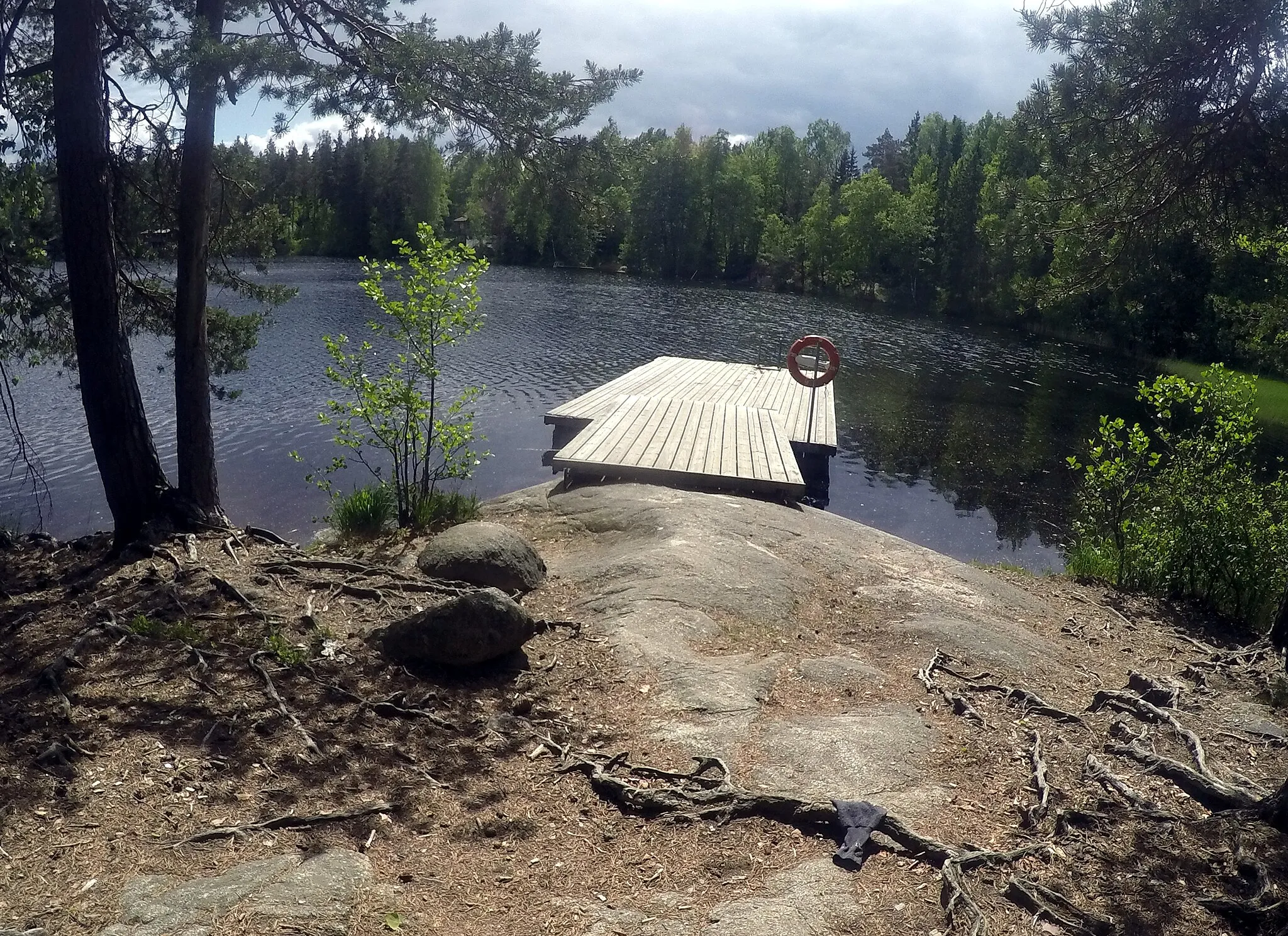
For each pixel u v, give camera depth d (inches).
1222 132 195.2
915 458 682.2
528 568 268.5
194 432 332.5
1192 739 192.1
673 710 194.7
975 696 214.4
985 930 123.5
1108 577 363.6
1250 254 360.8
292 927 120.3
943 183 2425.0
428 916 128.6
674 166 2760.8
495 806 160.2
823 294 2433.6
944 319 1868.8
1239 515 332.5
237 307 1290.6
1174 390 367.9
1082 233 224.8
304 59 270.4
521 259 2910.9
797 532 326.0
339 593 251.3
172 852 137.0
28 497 497.4
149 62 328.8
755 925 124.1
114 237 349.7
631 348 1111.0
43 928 117.1
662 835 151.6
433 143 312.2
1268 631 291.0
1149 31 188.9
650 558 271.7
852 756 176.6
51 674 190.5
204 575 262.1
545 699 200.8
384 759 171.9
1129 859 144.3
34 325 401.7
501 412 724.0
